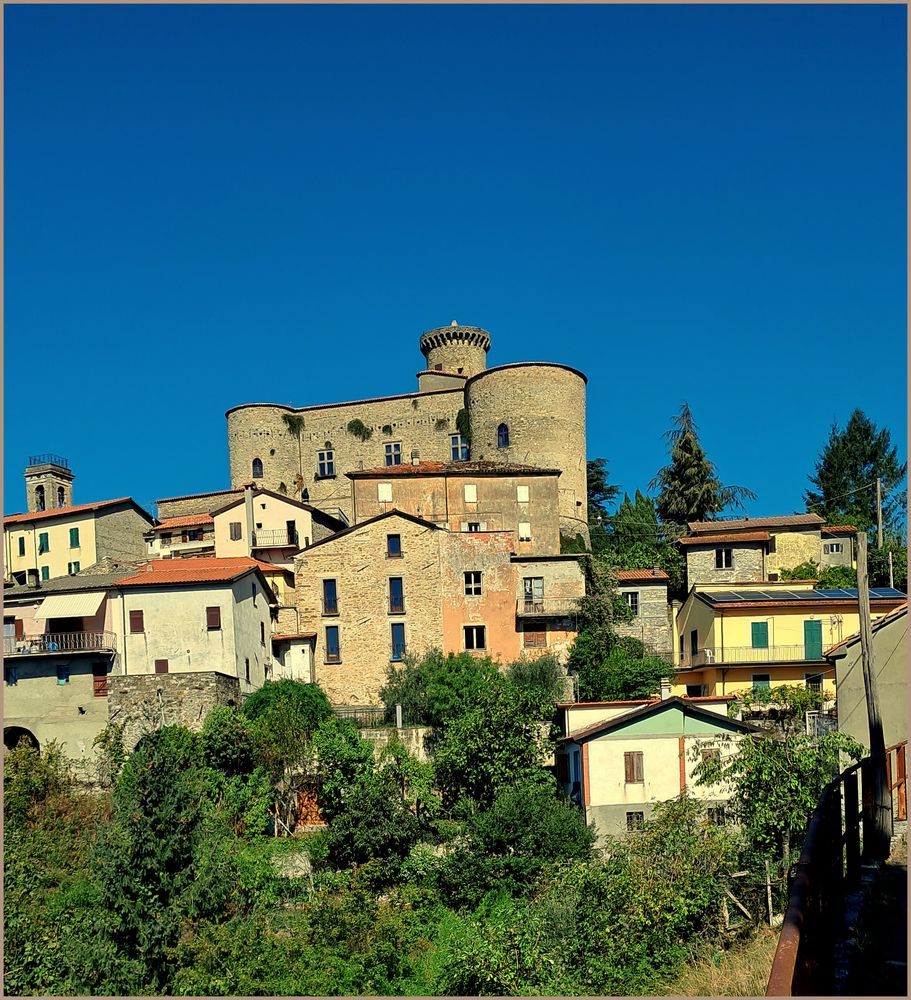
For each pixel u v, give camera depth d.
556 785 38.38
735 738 33.91
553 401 69.00
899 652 31.28
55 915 27.83
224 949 26.08
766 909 22.38
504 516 59.88
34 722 43.31
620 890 22.70
